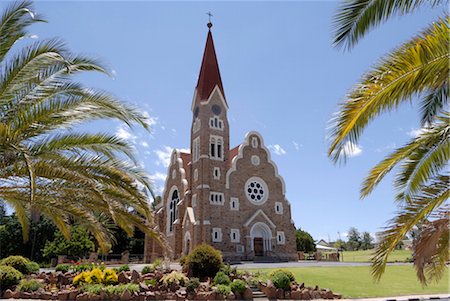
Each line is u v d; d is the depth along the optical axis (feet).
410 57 24.27
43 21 37.09
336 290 86.43
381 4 25.36
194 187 170.71
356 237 401.70
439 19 24.67
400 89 25.48
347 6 26.35
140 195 43.11
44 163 37.81
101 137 41.04
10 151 32.94
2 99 35.96
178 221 169.78
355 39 26.86
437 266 38.78
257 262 152.66
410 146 30.50
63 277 83.61
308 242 271.08
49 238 196.34
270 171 181.98
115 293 71.56
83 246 160.04
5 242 191.72
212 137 174.81
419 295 82.28
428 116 40.29
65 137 38.86
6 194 42.42
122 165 42.32
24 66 35.68
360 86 26.12
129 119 39.58
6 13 35.78
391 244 31.53
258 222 166.50
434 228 32.14
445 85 31.91
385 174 31.55
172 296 73.36
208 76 188.14
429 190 30.89
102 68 38.93
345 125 26.40
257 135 184.85
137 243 220.23
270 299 76.74
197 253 89.25
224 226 160.86
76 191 43.06
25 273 92.32
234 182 170.40
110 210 40.57
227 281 80.64
